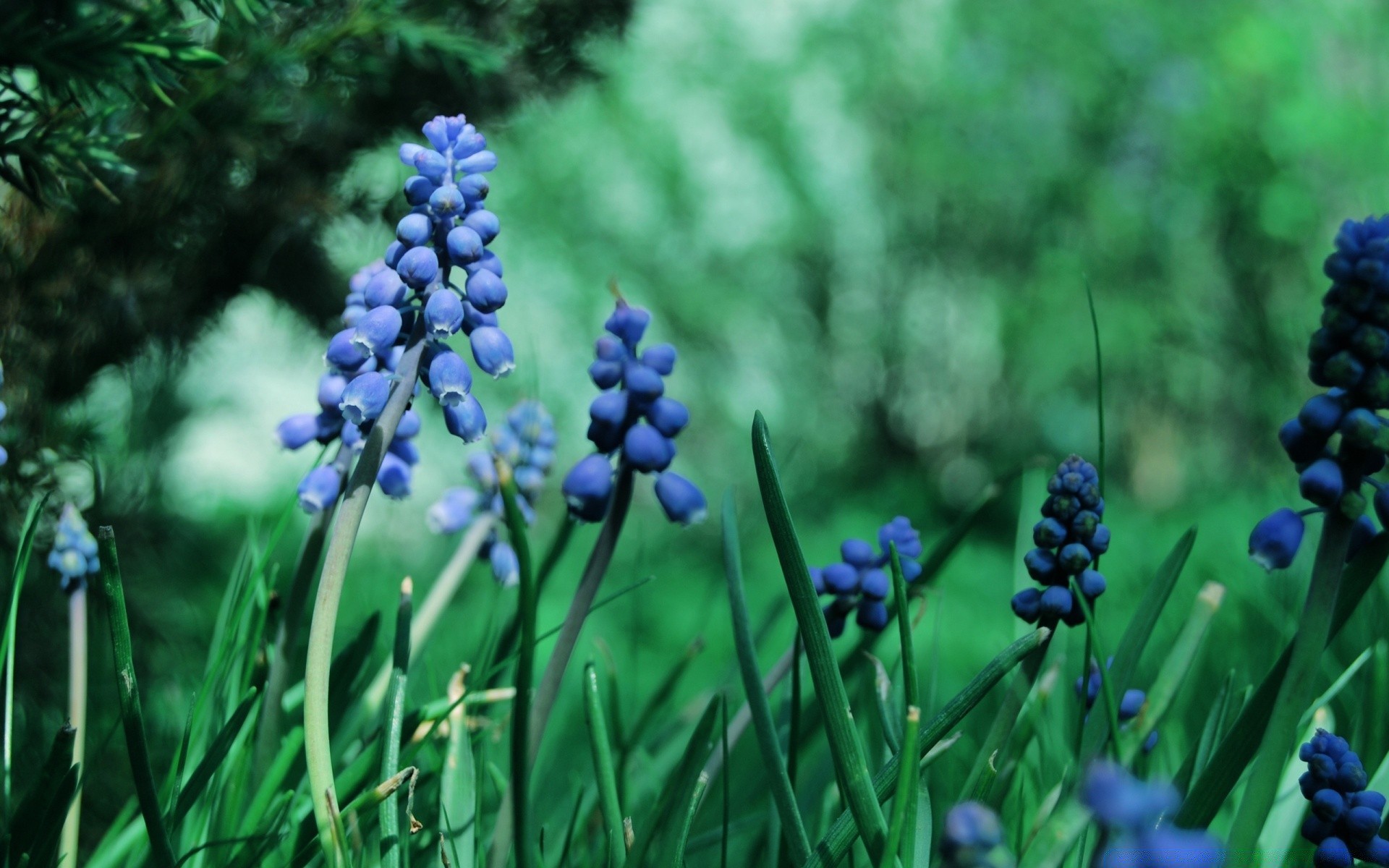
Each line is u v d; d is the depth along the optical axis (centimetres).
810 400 1522
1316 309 962
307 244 253
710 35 1448
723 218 1498
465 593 338
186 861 139
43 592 229
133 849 162
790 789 132
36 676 230
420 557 439
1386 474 261
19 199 216
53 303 218
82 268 221
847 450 1507
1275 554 107
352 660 169
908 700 123
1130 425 1239
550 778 262
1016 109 1279
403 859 131
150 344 244
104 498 250
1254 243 1034
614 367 130
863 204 1481
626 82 1334
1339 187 994
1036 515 338
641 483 991
